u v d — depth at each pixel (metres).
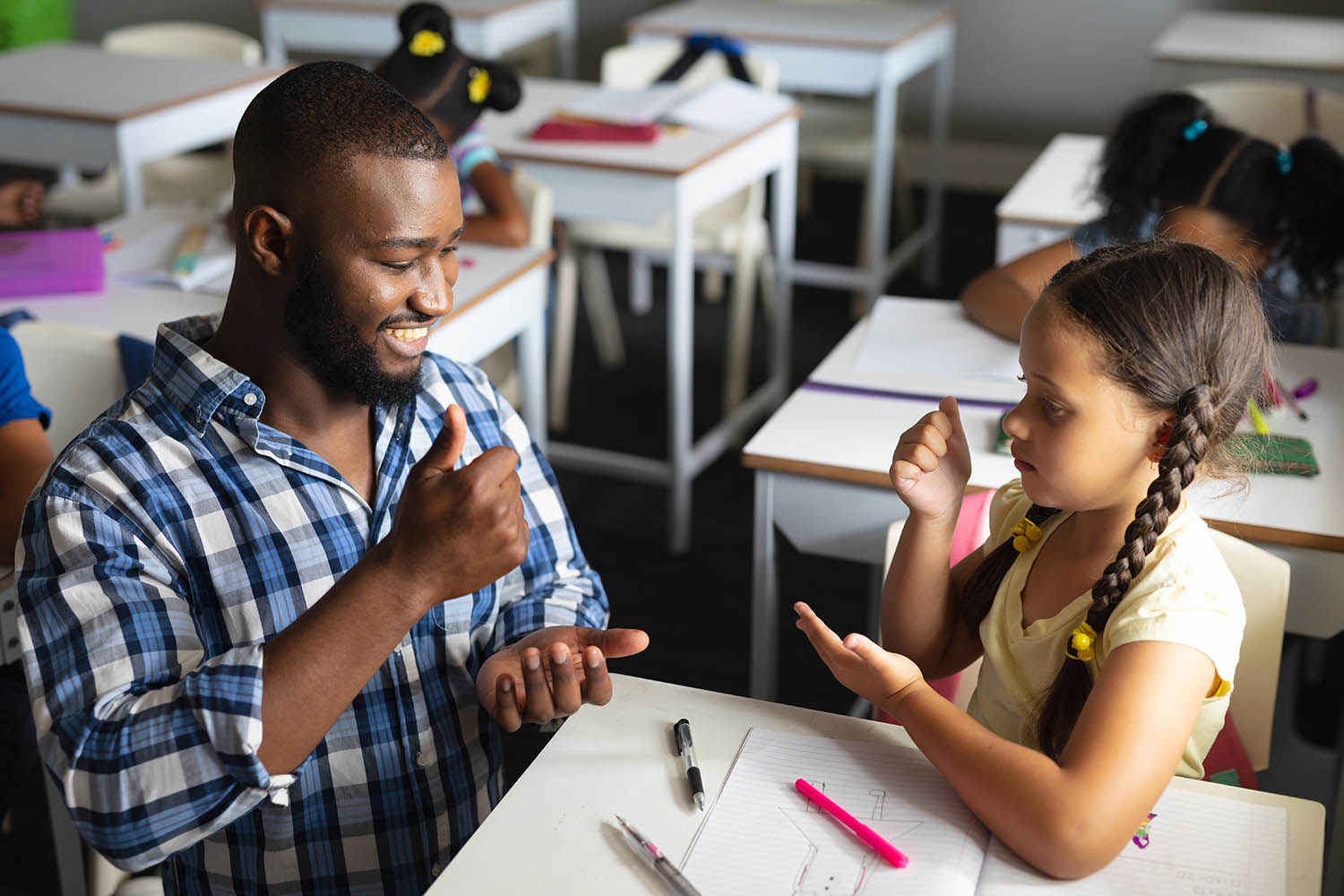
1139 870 0.93
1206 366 0.95
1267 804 1.01
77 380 1.77
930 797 1.00
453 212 1.01
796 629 2.57
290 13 4.27
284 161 0.96
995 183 5.52
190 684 0.89
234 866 1.10
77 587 0.95
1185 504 1.04
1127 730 0.92
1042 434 0.98
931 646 1.21
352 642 0.88
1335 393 1.87
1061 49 5.21
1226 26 3.93
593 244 3.34
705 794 1.01
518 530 0.88
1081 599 1.04
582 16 5.76
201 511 1.03
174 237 2.45
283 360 1.04
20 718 1.53
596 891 0.92
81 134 3.00
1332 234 1.86
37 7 5.30
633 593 2.71
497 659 1.11
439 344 2.21
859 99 5.40
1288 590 1.29
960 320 2.13
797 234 4.94
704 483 3.19
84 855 1.75
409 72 2.49
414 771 1.12
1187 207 1.88
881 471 1.68
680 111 3.05
